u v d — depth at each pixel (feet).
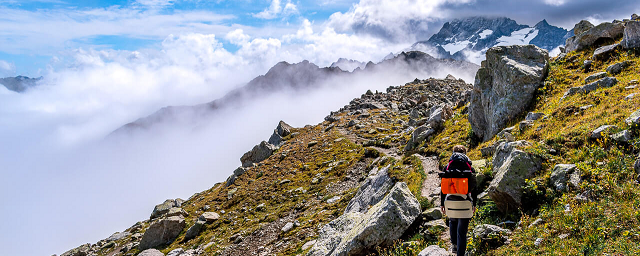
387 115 224.74
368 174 108.88
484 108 80.12
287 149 192.44
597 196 31.48
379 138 160.76
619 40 77.15
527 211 36.04
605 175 33.27
